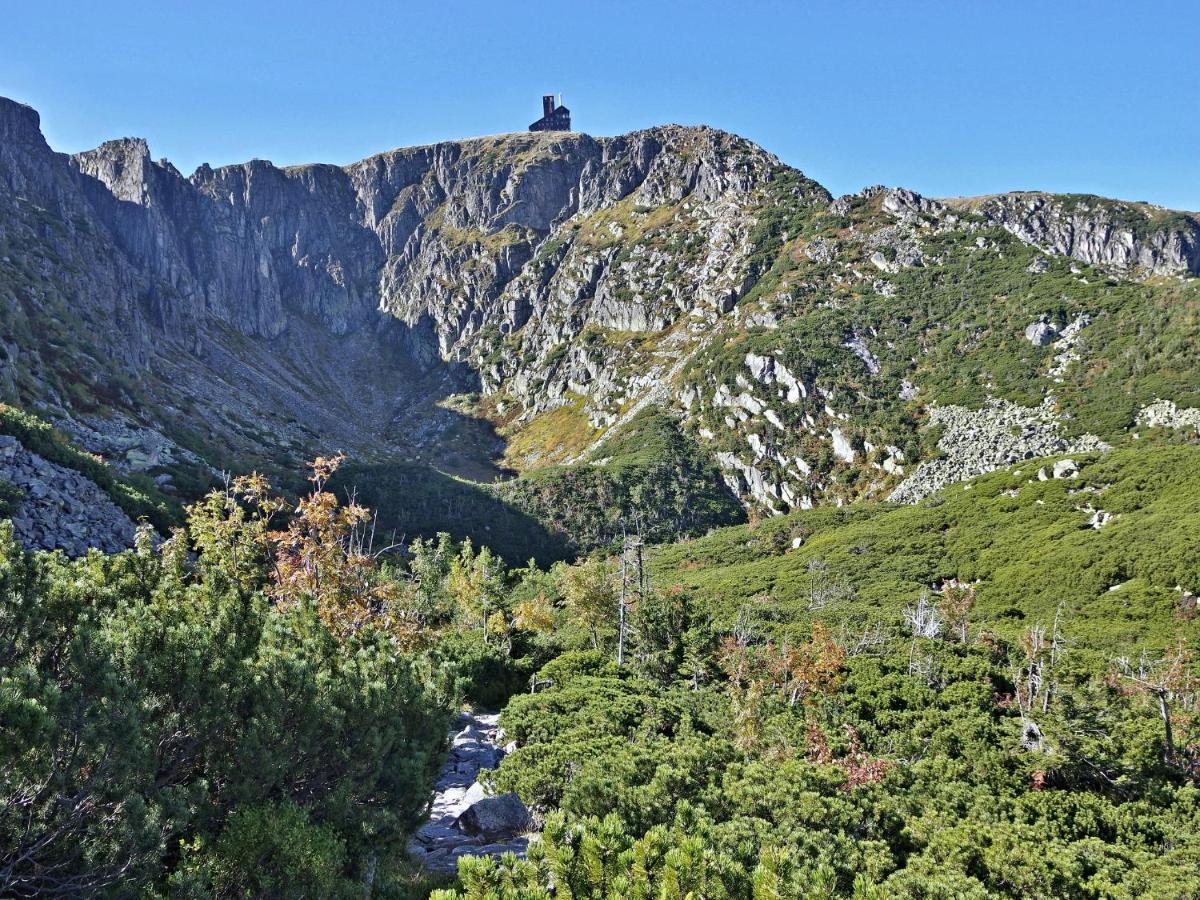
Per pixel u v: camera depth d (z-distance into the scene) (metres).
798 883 10.63
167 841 10.68
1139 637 63.03
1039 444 143.25
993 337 189.38
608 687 40.19
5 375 106.44
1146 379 149.00
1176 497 94.19
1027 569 85.50
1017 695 40.28
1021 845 19.52
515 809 20.88
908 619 66.12
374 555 32.97
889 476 162.38
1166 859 22.19
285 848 11.09
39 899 9.07
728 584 100.75
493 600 74.06
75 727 9.88
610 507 174.62
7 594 11.49
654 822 17.34
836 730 35.56
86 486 61.75
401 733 16.73
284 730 13.15
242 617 15.80
